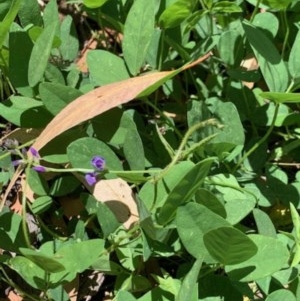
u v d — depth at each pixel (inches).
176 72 16.6
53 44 18.8
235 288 16.0
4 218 16.4
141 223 15.4
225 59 19.7
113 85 16.8
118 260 17.5
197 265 13.9
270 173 18.4
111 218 16.3
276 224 18.5
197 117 17.6
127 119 17.4
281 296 15.1
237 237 14.1
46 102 17.2
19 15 19.1
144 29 17.8
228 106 17.2
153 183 16.0
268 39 18.2
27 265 15.1
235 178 17.6
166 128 19.5
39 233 18.2
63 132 17.5
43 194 17.9
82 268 15.2
